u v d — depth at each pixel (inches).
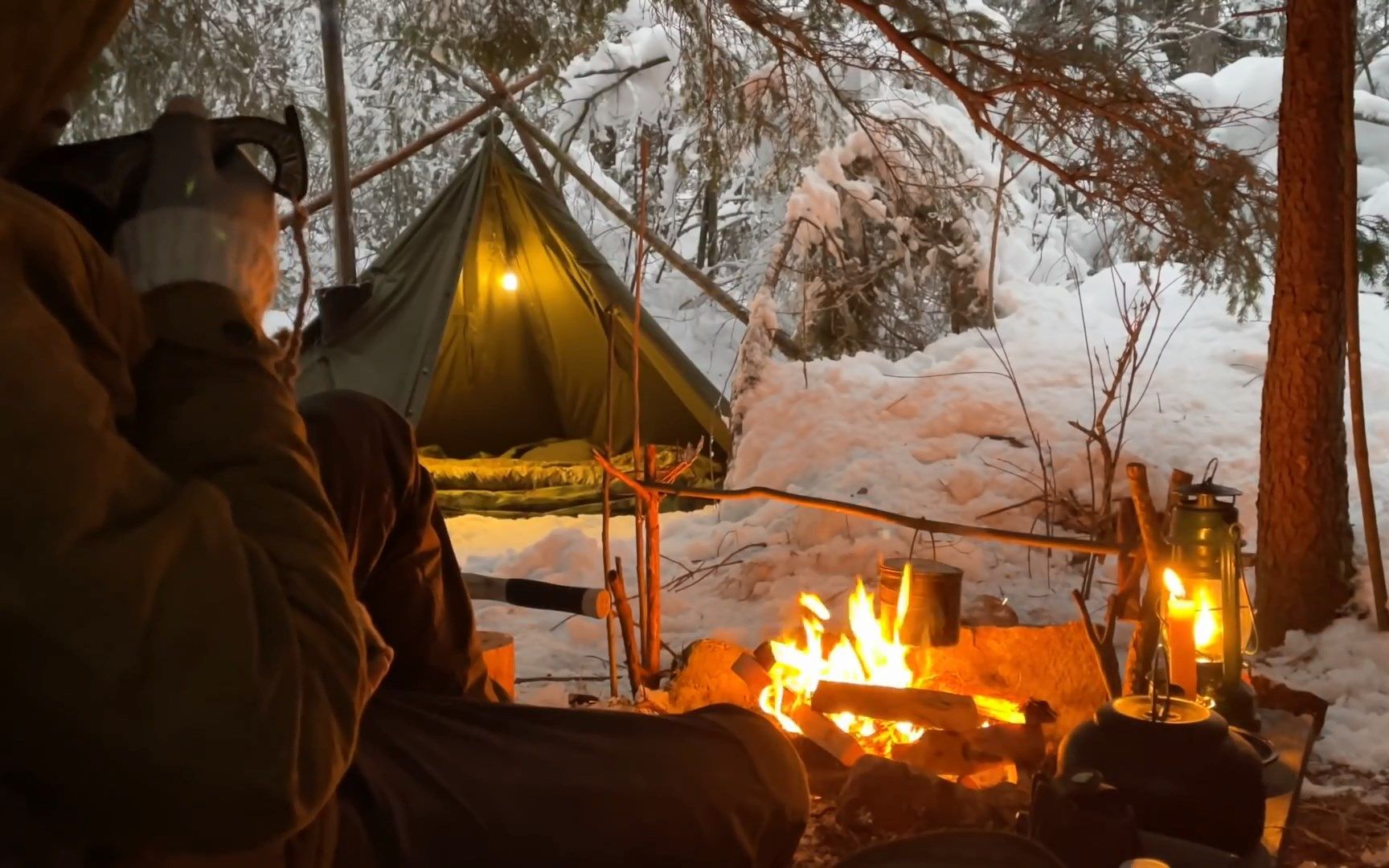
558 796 49.6
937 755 92.0
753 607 154.6
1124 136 158.4
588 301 246.5
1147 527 91.9
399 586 60.7
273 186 41.2
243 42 274.2
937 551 163.9
